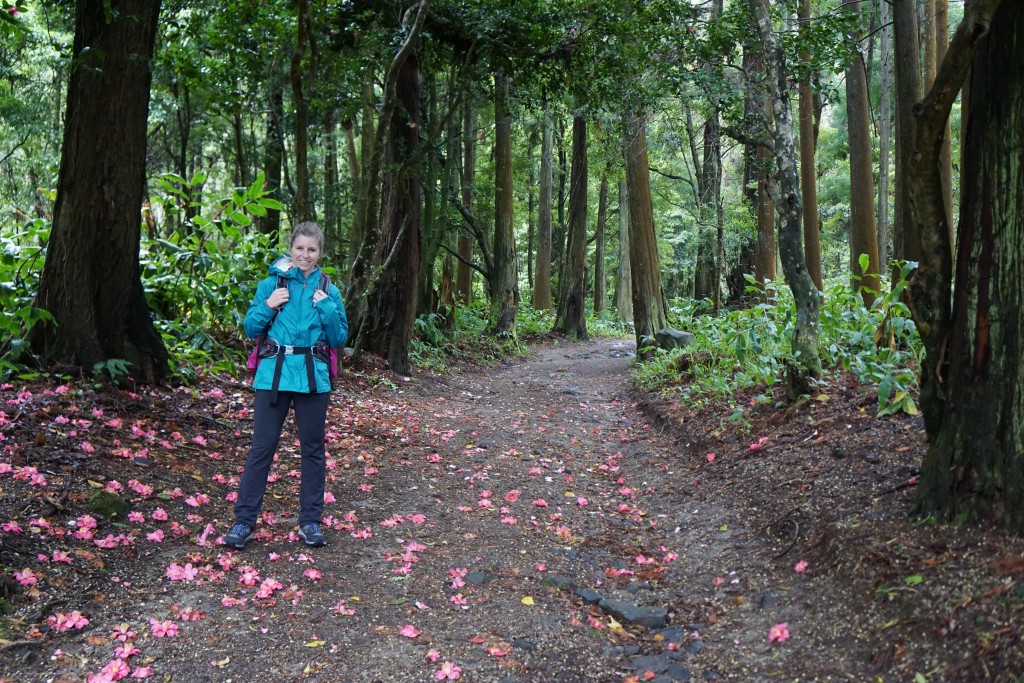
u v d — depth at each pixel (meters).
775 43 5.75
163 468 4.12
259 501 3.47
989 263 2.82
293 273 3.54
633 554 3.85
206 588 2.96
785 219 5.76
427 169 13.34
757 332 7.19
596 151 21.55
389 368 9.82
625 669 2.60
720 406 6.58
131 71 5.12
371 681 2.39
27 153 16.61
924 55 11.27
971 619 2.34
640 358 12.84
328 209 17.30
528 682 2.46
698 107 12.40
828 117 29.06
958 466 2.92
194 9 9.61
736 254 23.98
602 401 9.59
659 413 7.39
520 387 10.75
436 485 4.91
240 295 7.27
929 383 3.20
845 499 3.63
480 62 10.05
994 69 2.80
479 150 24.58
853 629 2.59
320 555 3.45
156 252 7.62
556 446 6.48
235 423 5.39
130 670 2.34
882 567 2.83
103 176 5.12
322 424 3.60
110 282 5.25
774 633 2.66
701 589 3.31
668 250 31.44
